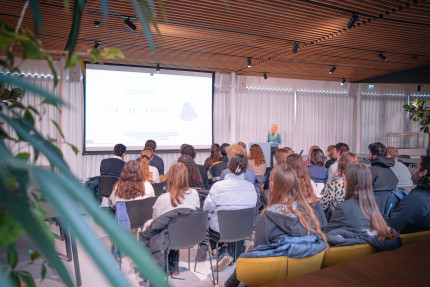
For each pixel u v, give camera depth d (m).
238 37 6.26
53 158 0.36
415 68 9.13
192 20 5.39
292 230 2.11
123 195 3.65
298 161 2.96
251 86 10.34
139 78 8.67
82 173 8.23
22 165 0.32
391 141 12.10
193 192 3.36
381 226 2.09
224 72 9.73
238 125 10.20
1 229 0.32
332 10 4.97
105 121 8.40
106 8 0.41
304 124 11.12
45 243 0.28
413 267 1.33
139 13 0.44
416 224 2.54
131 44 6.75
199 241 3.27
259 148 5.28
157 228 3.05
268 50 7.20
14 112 0.44
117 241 0.30
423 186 2.57
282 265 1.83
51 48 6.75
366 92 11.77
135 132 8.70
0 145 0.36
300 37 6.26
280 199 2.23
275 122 10.69
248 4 4.72
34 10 0.42
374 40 6.45
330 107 11.44
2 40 0.45
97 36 6.21
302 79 10.94
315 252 1.86
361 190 2.27
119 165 4.96
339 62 8.36
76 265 3.22
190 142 9.33
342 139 11.64
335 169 4.46
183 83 9.14
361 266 1.33
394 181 3.74
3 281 0.30
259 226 2.21
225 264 3.62
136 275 3.26
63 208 0.29
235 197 3.47
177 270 3.61
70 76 7.77
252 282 1.84
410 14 5.10
